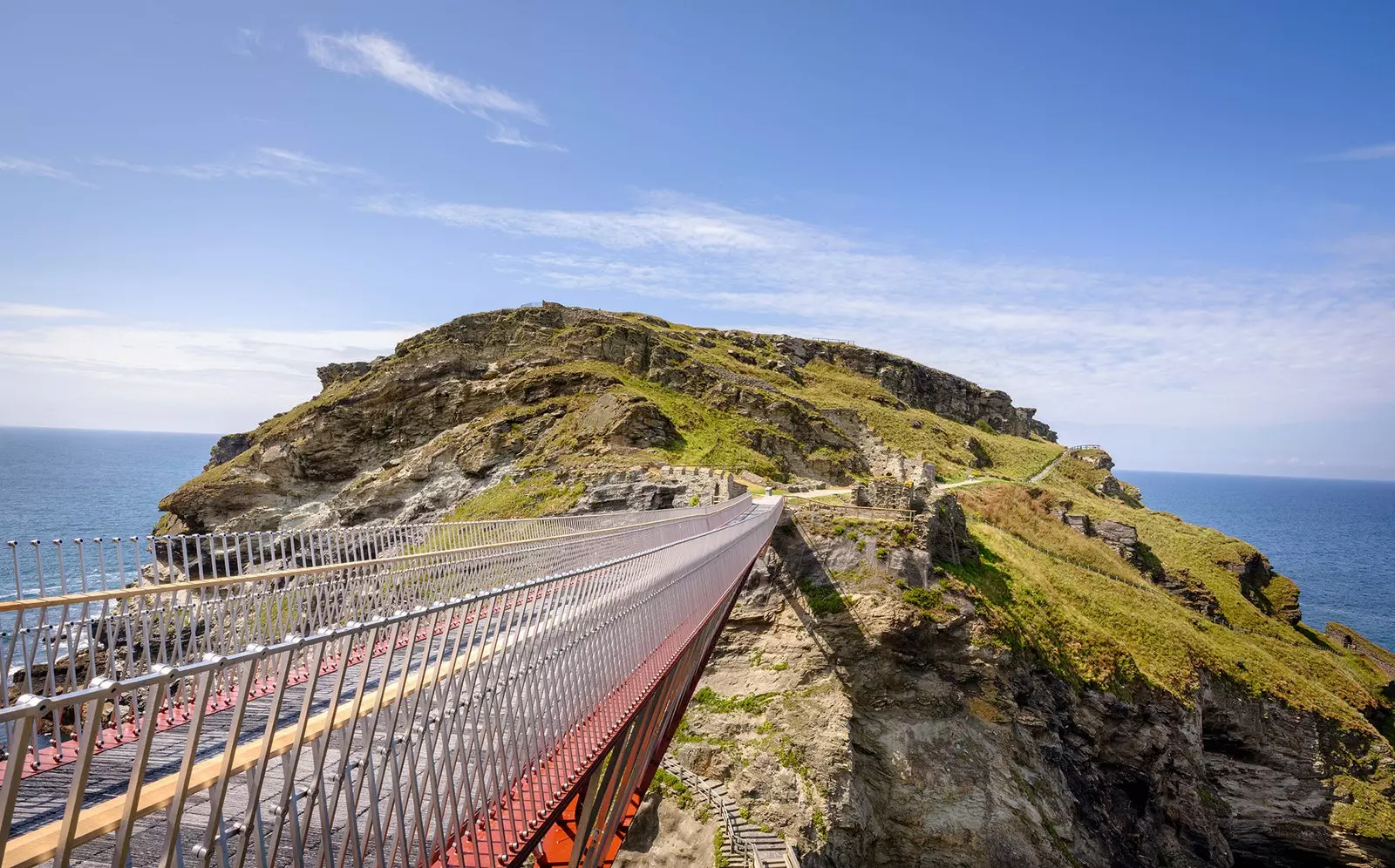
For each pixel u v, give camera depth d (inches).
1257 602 2790.4
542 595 341.4
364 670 230.8
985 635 1443.2
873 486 1729.8
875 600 1450.5
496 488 2220.7
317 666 212.5
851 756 1295.5
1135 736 1550.2
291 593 510.9
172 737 356.2
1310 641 2608.3
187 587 418.6
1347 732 1771.7
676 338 3826.3
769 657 1451.8
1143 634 1812.3
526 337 3046.3
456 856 279.6
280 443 2780.5
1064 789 1366.9
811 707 1354.6
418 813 255.6
